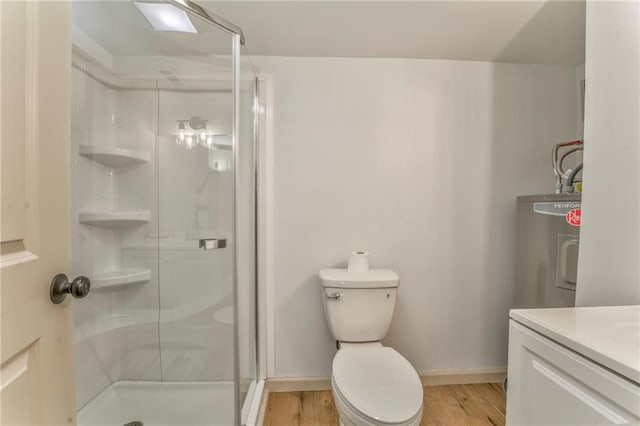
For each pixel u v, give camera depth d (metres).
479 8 1.25
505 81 1.72
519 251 1.56
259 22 1.35
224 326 1.46
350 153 1.66
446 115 1.70
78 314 1.30
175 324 1.50
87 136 1.37
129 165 1.52
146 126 1.49
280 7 1.25
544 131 1.74
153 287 1.51
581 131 1.73
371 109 1.66
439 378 1.71
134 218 1.49
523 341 0.69
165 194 1.51
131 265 1.52
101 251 1.46
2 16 0.45
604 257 0.84
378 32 1.42
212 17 1.24
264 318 1.65
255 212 1.60
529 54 1.63
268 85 1.61
